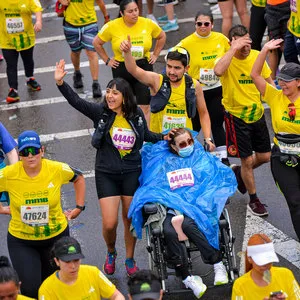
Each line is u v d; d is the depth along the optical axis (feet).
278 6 42.22
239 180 33.71
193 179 27.71
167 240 26.40
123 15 38.78
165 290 26.86
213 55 34.91
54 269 25.86
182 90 29.76
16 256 25.26
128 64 29.50
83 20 43.65
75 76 45.73
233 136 32.35
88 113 27.58
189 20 54.13
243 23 48.44
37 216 25.03
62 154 38.96
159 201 26.84
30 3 43.93
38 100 44.86
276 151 28.73
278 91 28.30
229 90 31.89
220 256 27.04
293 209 28.27
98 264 30.45
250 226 32.19
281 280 21.76
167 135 28.60
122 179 28.02
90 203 34.60
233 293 21.95
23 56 45.01
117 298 22.45
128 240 28.76
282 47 43.29
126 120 27.35
